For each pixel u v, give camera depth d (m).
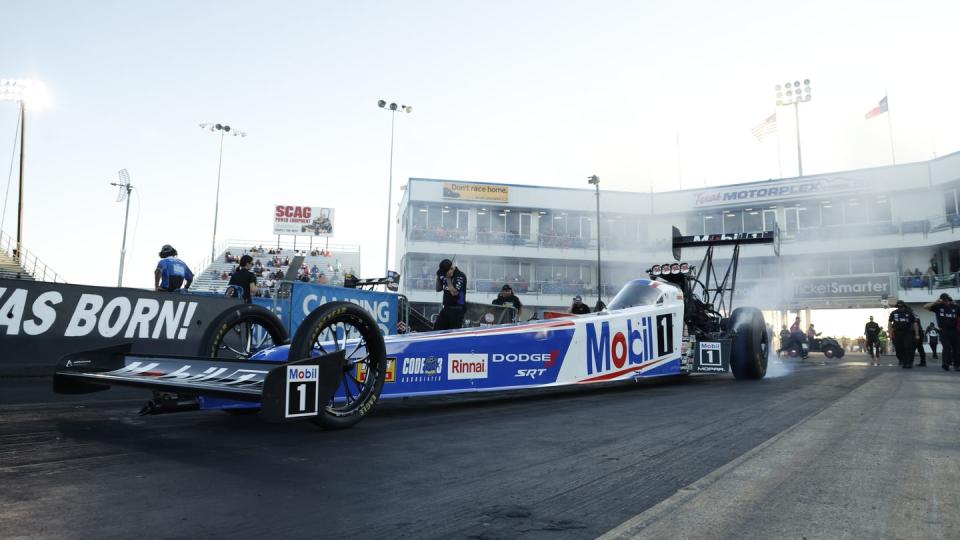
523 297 36.66
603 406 4.51
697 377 7.60
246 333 4.05
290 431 3.24
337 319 3.15
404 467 2.45
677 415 4.01
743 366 7.01
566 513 1.85
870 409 4.30
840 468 2.46
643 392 5.65
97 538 1.56
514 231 38.34
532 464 2.52
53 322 6.82
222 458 2.55
